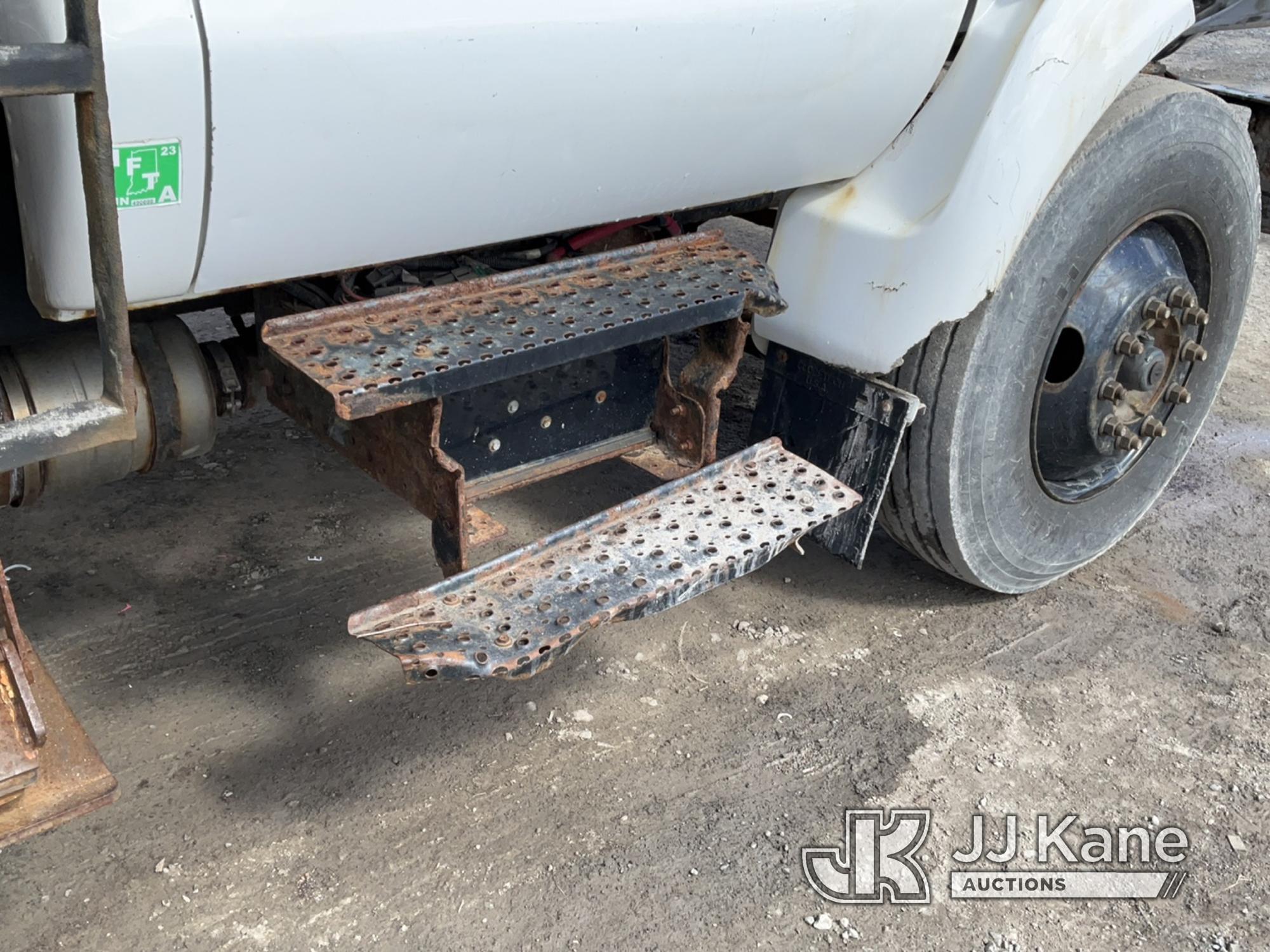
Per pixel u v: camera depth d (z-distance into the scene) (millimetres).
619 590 2074
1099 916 2246
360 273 2256
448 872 2211
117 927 2055
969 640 2988
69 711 1631
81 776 1548
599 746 2539
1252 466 3930
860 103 2338
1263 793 2566
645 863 2266
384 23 1637
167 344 2115
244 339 2297
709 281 2330
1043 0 2350
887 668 2861
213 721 2518
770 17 2051
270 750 2455
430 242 1975
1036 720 2730
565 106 1892
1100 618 3119
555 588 2068
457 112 1778
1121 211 2723
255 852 2223
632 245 2627
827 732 2637
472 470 2234
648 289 2268
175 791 2338
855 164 2521
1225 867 2373
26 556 2963
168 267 1688
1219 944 2207
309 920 2096
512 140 1879
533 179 1973
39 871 2148
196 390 2143
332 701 2602
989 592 3184
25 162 1565
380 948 2055
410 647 1882
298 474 3422
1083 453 2996
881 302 2518
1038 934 2199
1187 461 3928
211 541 3092
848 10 2160
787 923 2174
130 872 2160
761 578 3170
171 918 2078
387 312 2051
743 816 2393
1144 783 2570
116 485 3285
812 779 2504
